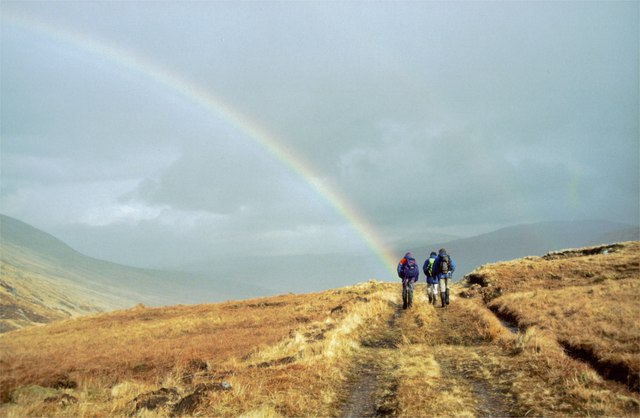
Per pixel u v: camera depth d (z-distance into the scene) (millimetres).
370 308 22875
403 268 24656
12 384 12305
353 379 11148
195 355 16453
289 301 41625
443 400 8773
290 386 10266
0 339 32969
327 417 8578
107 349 20609
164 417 8945
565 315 15805
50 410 9852
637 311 14445
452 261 24719
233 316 33656
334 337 14922
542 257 46031
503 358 11727
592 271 29922
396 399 8992
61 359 17422
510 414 8094
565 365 10086
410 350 13984
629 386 8734
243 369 12562
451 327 17562
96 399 11414
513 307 19828
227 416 8734
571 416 7621
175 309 45688
